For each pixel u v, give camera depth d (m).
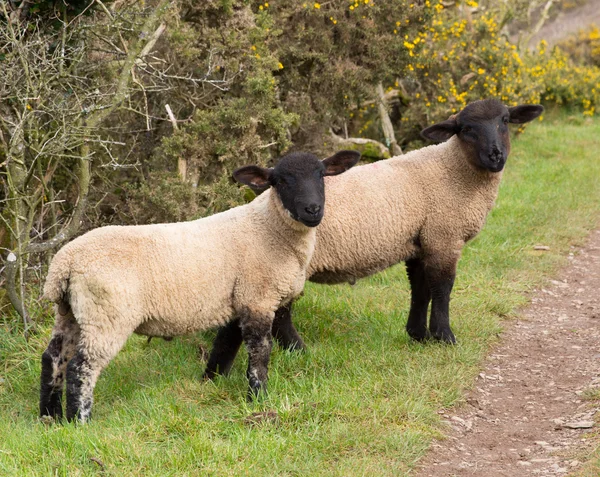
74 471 4.45
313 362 6.21
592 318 7.82
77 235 8.74
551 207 11.50
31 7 7.61
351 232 6.29
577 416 5.50
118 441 4.72
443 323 6.72
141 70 8.70
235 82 9.17
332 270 6.41
